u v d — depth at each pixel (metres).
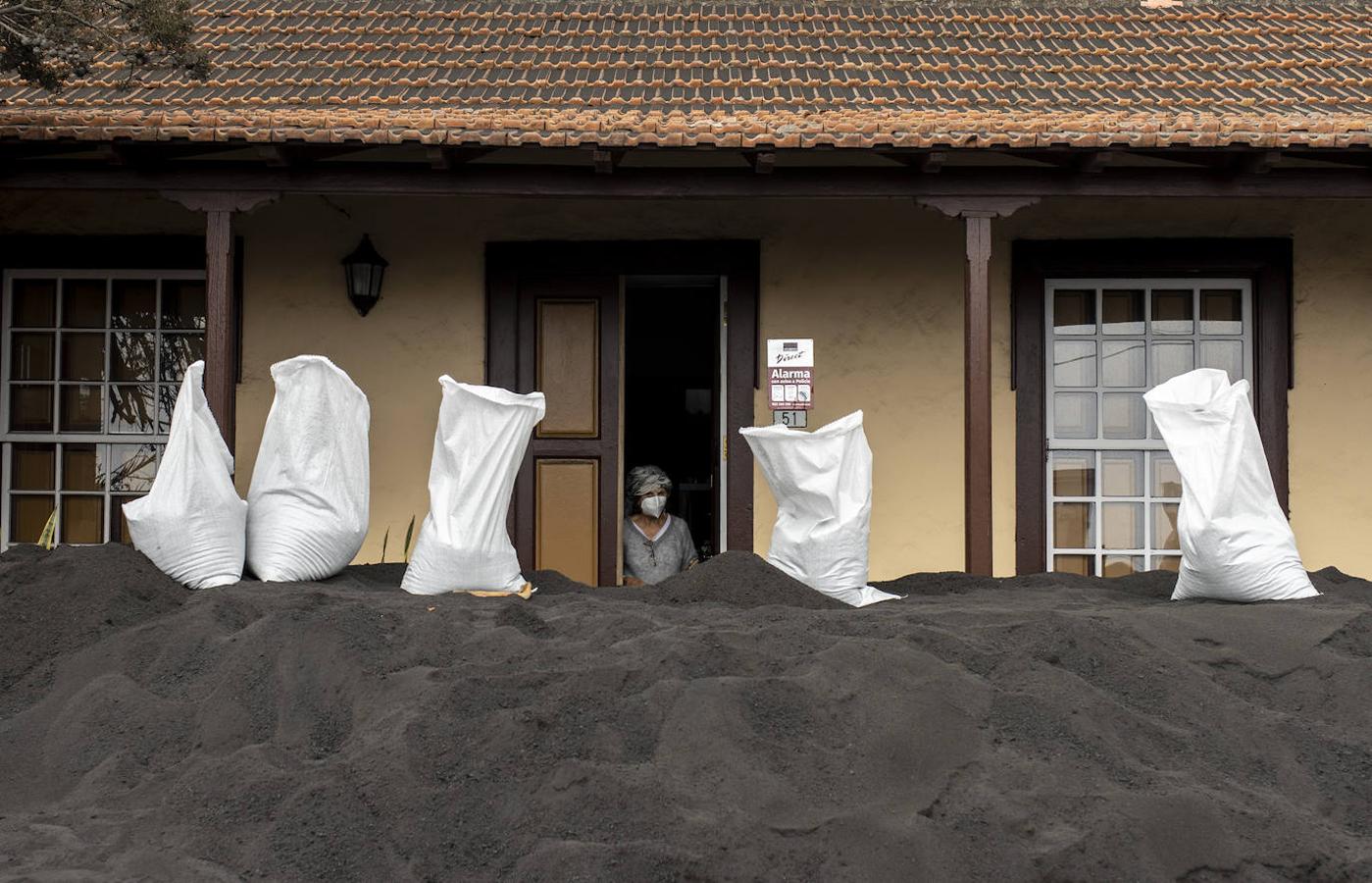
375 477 8.66
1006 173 7.35
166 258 8.70
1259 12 10.40
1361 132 7.03
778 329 8.67
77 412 8.77
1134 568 8.66
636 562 8.41
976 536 7.14
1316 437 8.55
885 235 8.68
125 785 4.10
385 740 4.08
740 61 9.12
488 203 8.73
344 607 4.96
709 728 4.07
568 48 9.36
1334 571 6.70
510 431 6.02
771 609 5.27
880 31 10.00
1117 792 3.87
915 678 4.37
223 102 7.66
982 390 7.23
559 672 4.43
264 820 3.79
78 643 4.96
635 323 12.02
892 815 3.79
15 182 7.37
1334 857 3.72
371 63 8.76
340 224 8.72
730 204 8.69
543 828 3.75
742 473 8.64
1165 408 6.02
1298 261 8.60
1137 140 6.93
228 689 4.44
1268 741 4.32
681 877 3.54
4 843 3.69
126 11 7.15
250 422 8.67
